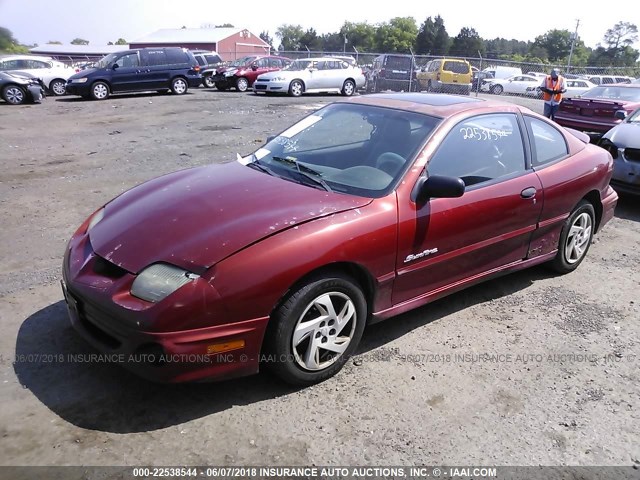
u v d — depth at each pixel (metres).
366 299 3.35
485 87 29.17
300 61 21.81
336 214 3.12
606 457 2.70
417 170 3.49
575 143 4.80
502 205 3.90
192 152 9.50
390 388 3.15
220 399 2.98
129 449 2.59
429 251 3.52
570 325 3.99
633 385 3.30
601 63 68.94
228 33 63.94
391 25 93.88
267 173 3.74
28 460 2.49
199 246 2.80
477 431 2.84
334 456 2.62
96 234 3.20
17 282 4.26
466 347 3.63
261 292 2.76
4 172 7.85
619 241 5.94
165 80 20.64
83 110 15.78
